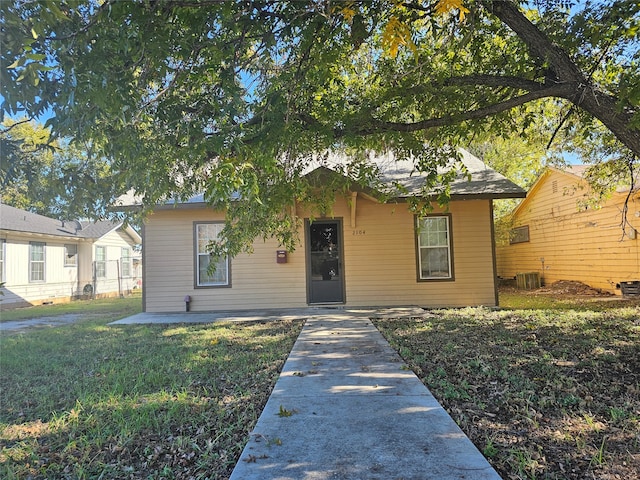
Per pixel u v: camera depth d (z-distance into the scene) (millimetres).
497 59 6070
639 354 5012
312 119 5180
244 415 3467
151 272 10461
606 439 2859
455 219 10250
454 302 10211
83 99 2949
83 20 2998
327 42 4438
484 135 7805
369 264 10367
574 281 13977
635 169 8734
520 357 5066
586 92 4816
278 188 5633
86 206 4328
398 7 3877
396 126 5504
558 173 14750
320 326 7605
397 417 3141
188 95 4344
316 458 2510
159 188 4746
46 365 5516
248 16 3850
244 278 10469
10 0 2395
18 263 15078
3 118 2828
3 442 3215
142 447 3025
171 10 3350
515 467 2498
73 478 2641
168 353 5926
